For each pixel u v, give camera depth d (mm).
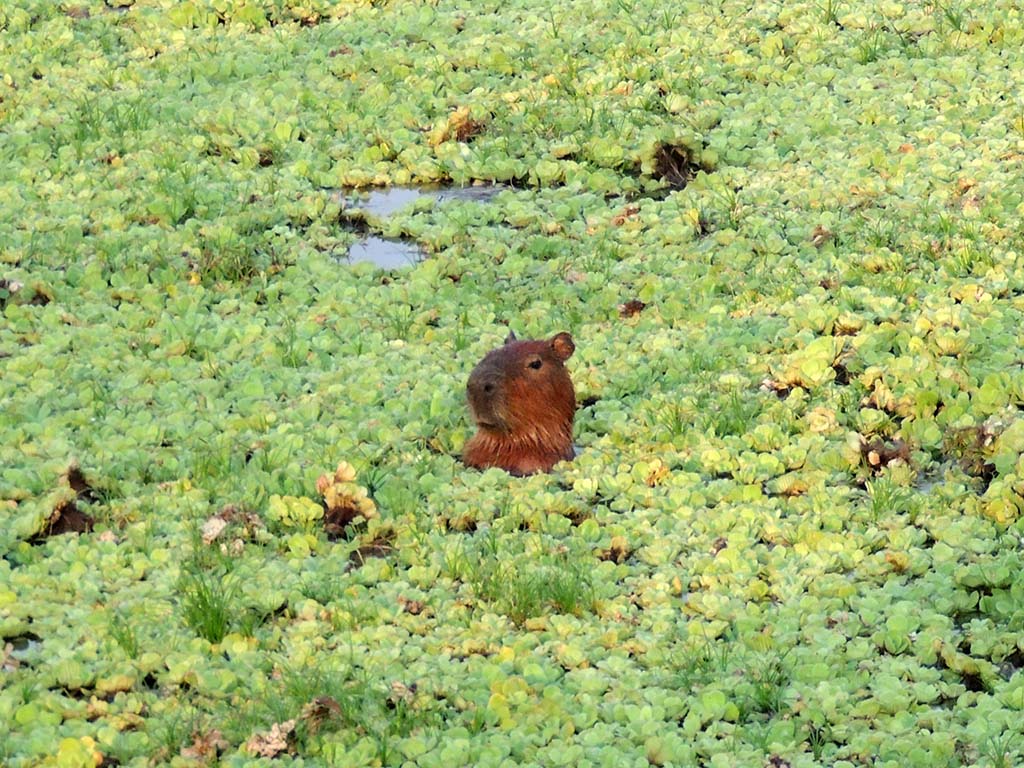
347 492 7844
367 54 13656
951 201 11367
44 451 8211
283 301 10094
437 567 7398
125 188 11484
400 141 12352
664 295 10250
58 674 6535
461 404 8906
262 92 13008
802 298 10039
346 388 9016
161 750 6137
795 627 7008
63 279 10273
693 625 6969
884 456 8375
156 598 7117
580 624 7020
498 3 14867
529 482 8172
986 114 12609
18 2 14477
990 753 6191
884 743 6242
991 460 8352
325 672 6562
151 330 9625
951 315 9648
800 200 11422
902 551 7590
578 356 9461
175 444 8445
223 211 11258
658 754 6199
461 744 6164
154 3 14680
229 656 6797
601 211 11453
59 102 12758
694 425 8789
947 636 6914
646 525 7805
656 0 14812
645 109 12820
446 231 11031
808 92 13062
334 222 11367
